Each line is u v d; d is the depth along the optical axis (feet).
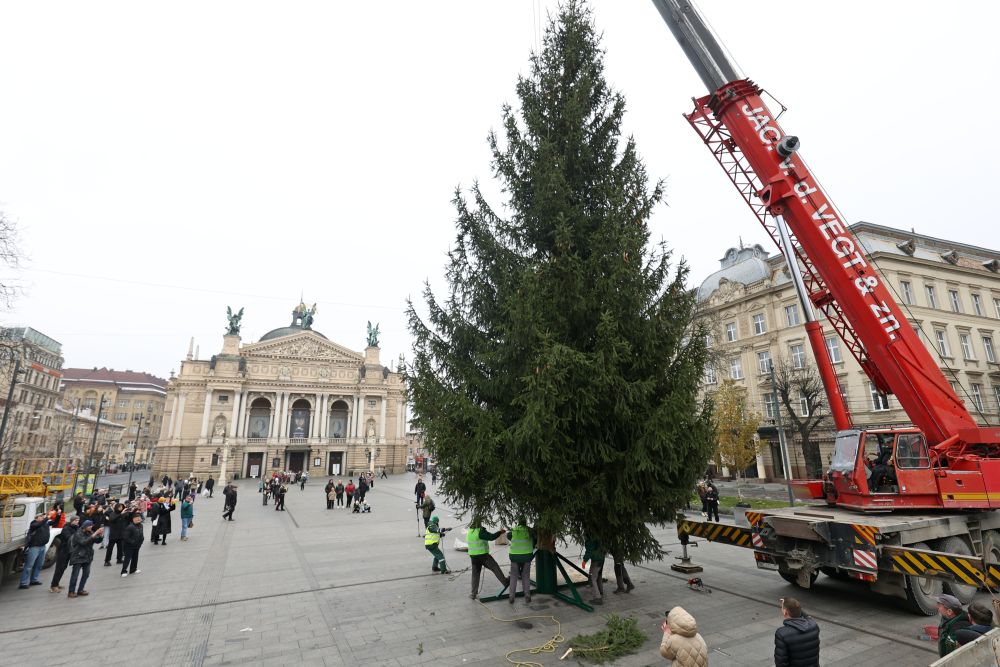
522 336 28.60
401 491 151.94
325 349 280.51
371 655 24.52
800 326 127.34
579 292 29.89
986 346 123.75
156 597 35.99
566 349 26.45
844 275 33.83
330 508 100.83
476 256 34.78
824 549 28.91
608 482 29.12
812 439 119.44
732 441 103.91
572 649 24.08
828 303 38.19
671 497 28.27
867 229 126.62
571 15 37.55
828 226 34.47
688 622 15.93
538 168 33.30
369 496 132.87
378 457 277.23
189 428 251.60
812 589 33.86
